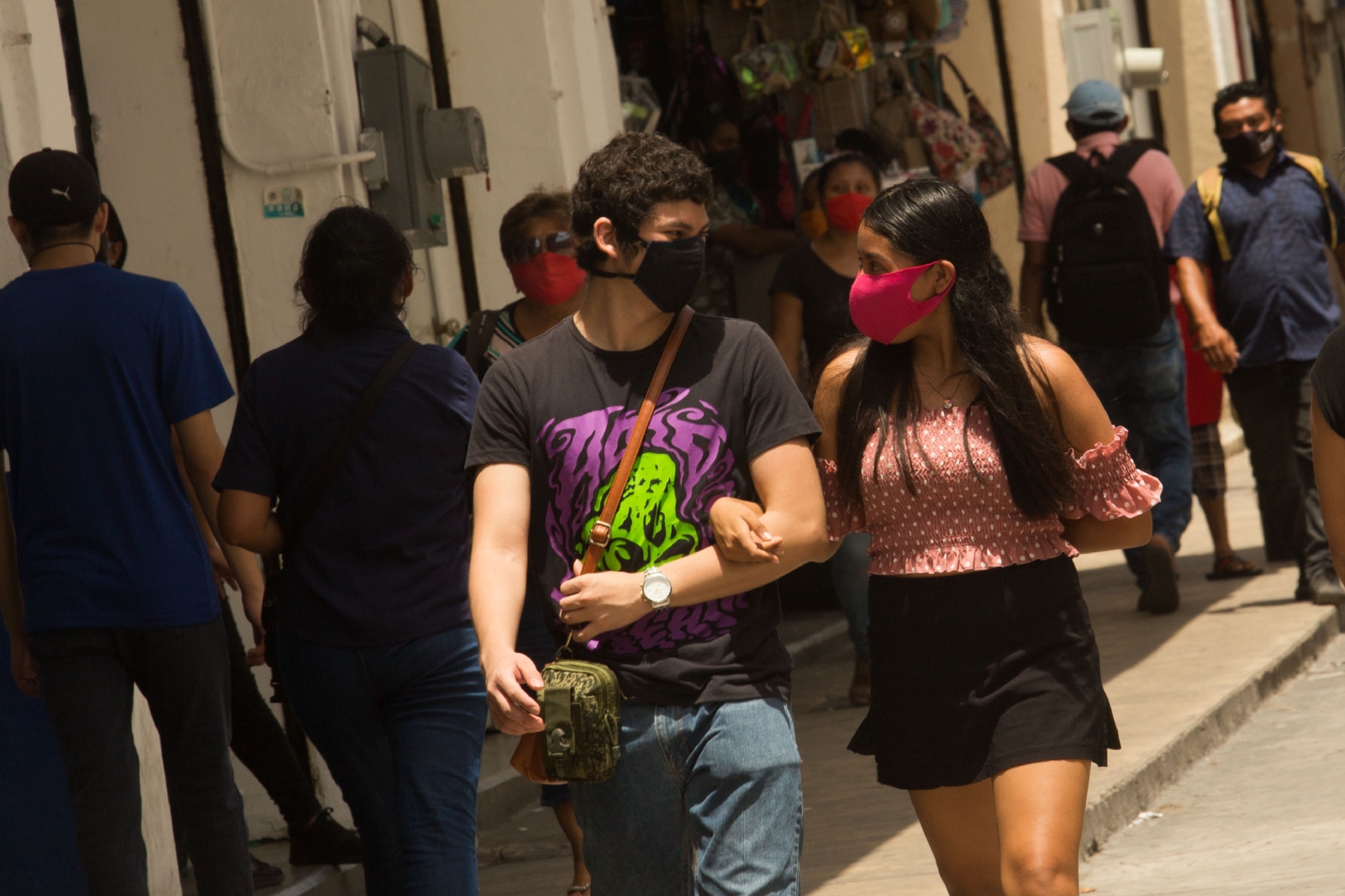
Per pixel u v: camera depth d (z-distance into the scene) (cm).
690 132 3312
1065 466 1167
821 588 3197
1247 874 1625
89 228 1410
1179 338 2847
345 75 2052
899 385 1202
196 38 2047
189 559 1373
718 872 1028
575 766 1005
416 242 2098
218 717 1384
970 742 1159
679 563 1030
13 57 1492
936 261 1159
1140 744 2039
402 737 1386
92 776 1355
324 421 1386
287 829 1878
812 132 3400
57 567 1343
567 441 1060
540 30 2603
